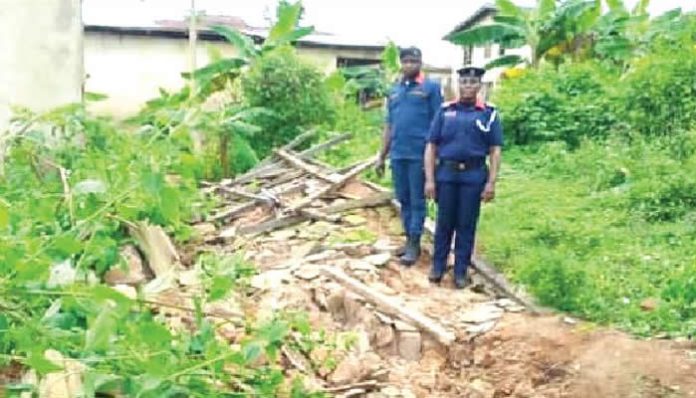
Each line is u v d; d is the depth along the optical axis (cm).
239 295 593
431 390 548
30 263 286
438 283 708
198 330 376
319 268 676
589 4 1577
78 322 322
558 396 529
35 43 714
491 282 703
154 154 352
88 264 373
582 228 789
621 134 1177
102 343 272
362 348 579
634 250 745
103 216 346
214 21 2266
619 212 860
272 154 1132
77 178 422
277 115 1234
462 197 686
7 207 318
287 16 1374
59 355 307
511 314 632
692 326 589
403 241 796
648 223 832
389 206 875
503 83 1475
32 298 293
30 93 712
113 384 307
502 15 1638
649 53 1448
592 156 1065
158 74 2052
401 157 738
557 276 650
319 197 904
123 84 2033
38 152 511
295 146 1161
